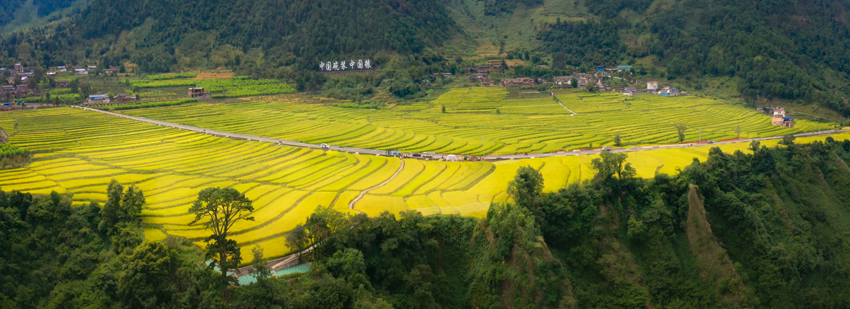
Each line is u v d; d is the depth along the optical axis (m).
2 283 124.31
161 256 122.06
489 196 170.88
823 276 166.25
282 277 124.94
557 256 146.00
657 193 161.75
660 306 143.75
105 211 147.25
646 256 151.75
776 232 171.50
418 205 162.62
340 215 136.25
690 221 156.62
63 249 138.00
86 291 128.12
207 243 132.62
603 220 152.38
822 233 182.75
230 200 125.12
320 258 131.75
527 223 139.12
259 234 143.88
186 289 122.44
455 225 151.50
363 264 128.88
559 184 175.62
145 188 184.25
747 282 148.75
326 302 117.69
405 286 132.00
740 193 178.50
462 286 143.62
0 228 132.62
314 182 190.75
